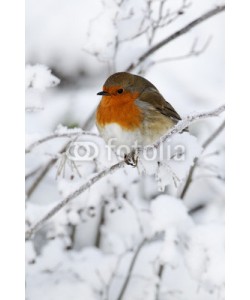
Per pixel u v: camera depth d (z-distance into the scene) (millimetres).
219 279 7055
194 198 8836
